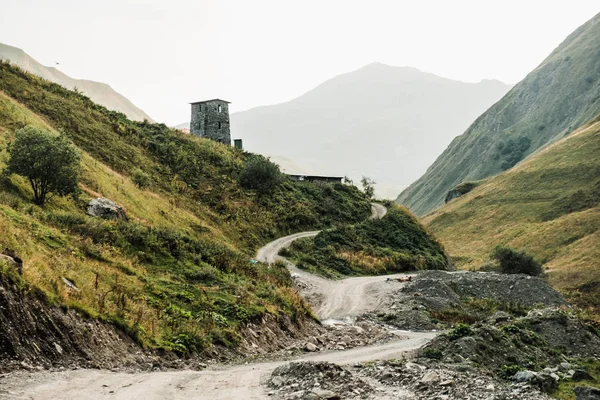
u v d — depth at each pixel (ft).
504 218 456.04
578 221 374.02
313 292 168.04
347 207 314.14
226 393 46.80
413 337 114.21
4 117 166.71
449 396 48.14
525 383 58.49
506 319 104.37
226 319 79.92
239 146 339.16
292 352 80.64
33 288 52.54
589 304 244.01
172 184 226.99
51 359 47.78
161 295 79.10
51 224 92.89
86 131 220.64
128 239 101.50
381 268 236.43
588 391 52.90
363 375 58.49
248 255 203.92
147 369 55.21
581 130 558.15
